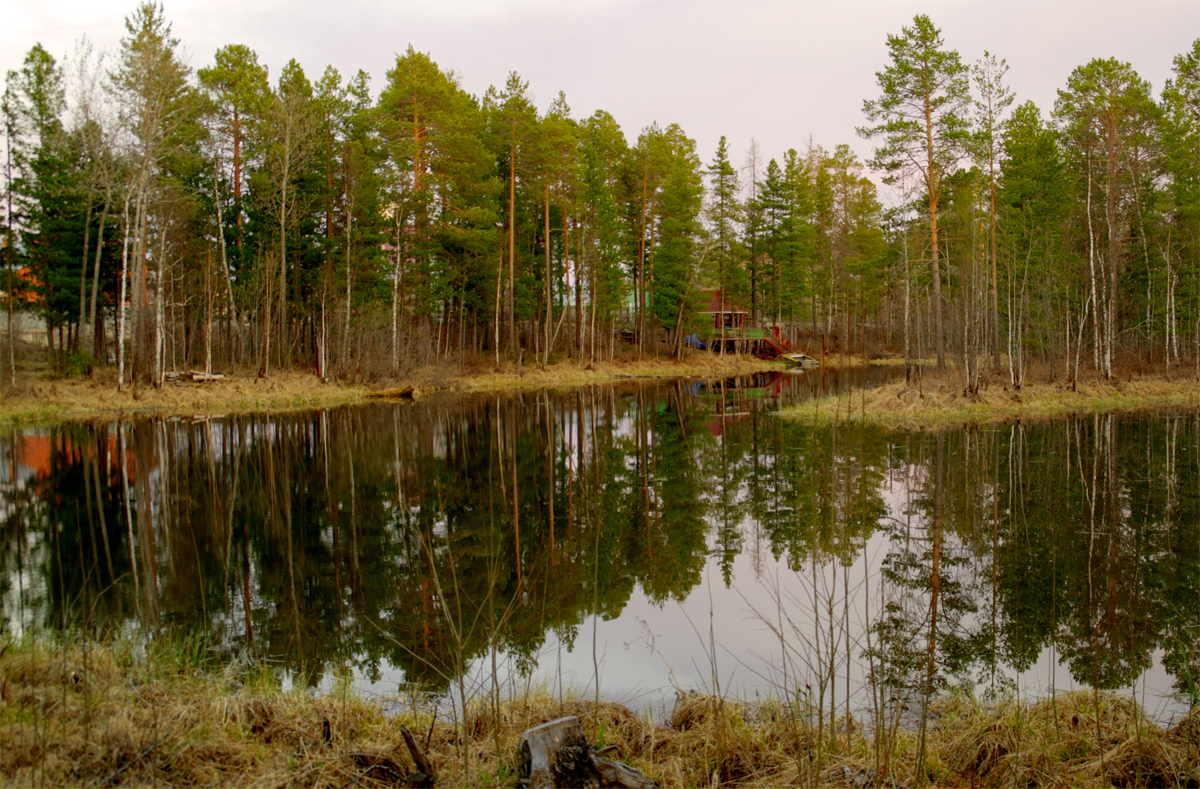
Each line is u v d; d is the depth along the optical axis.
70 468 16.31
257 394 29.73
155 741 3.84
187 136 29.56
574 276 47.72
